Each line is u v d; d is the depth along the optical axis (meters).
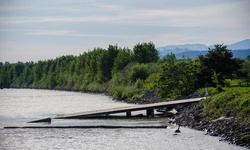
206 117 106.25
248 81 178.50
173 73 174.12
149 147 82.69
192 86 170.62
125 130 103.50
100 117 131.62
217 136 90.19
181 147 81.38
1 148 84.25
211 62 168.25
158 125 108.94
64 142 89.69
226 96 108.38
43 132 102.38
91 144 87.19
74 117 130.38
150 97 199.50
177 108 137.00
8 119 131.12
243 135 83.75
